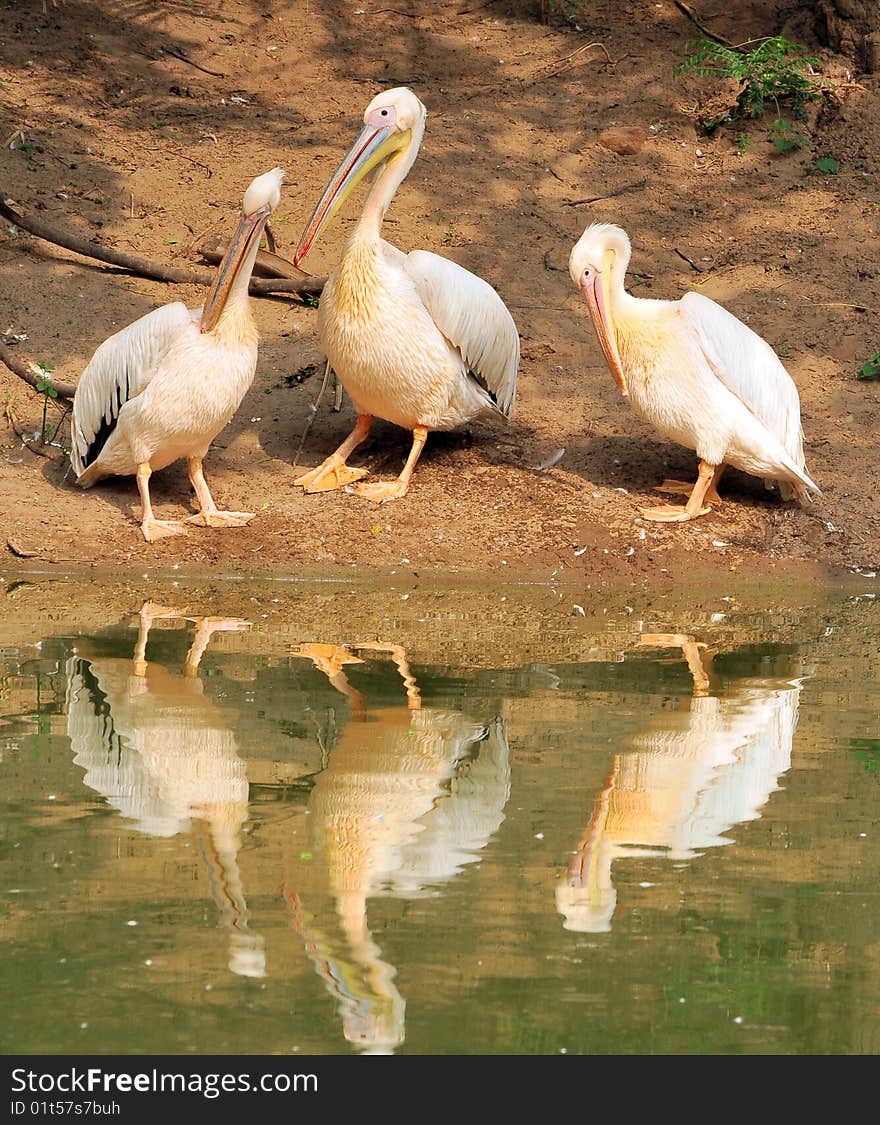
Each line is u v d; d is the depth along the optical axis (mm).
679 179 18875
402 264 12492
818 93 19844
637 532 12500
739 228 17938
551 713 8594
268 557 11969
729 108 19953
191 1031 5266
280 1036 5254
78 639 9945
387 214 17656
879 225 17828
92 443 12500
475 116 19734
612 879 6441
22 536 12016
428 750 7938
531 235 17547
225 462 13422
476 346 12562
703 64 20531
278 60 21016
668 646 10188
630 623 10828
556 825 7016
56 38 20641
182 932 5898
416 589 11609
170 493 12898
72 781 7422
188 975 5605
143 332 11945
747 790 7473
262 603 11078
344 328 12297
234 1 22234
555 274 16875
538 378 15023
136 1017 5324
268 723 8328
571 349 15570
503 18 22297
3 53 20125
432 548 12234
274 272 16250
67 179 17750
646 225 17906
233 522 12289
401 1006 5426
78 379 14188
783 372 12516
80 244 16078
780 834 6957
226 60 20906
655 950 5828
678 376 12219
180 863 6512
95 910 6062
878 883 6441
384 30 21875
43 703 8578
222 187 17969
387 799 7270
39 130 18609
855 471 13555
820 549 12477
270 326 15719
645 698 8922
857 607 11398
